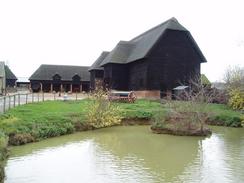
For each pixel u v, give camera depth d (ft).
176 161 62.54
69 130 92.27
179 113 97.55
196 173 54.60
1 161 54.29
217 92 151.74
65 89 284.82
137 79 177.88
